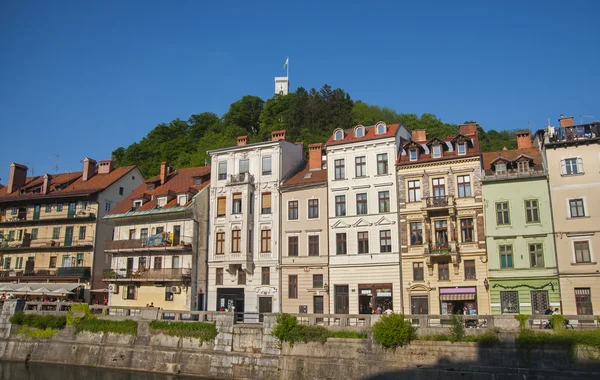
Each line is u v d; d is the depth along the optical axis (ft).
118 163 326.03
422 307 140.05
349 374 106.73
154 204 182.50
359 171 155.84
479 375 97.25
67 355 140.46
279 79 629.92
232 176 171.42
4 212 218.79
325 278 152.66
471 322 110.11
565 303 126.21
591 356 91.20
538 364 94.43
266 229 165.17
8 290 180.75
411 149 151.53
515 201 135.95
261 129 348.59
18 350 147.43
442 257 139.74
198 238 171.01
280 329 114.42
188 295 164.96
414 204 146.20
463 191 141.79
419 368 101.60
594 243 126.82
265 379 113.50
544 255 130.62
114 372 130.11
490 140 284.41
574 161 132.87
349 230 152.56
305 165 180.55
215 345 122.21
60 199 207.31
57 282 195.21
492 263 134.62
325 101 332.60
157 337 130.31
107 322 138.82
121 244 179.32
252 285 162.40
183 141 322.34
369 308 145.69
